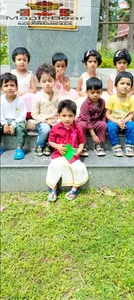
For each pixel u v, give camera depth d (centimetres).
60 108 229
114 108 265
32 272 170
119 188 248
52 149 262
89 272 171
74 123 237
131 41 1359
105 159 253
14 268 173
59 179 238
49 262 178
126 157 259
